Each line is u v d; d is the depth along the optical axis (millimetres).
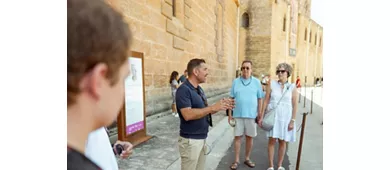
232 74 12164
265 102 2688
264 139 4055
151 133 3967
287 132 2576
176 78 5895
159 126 4555
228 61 11492
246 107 2840
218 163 3037
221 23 10625
